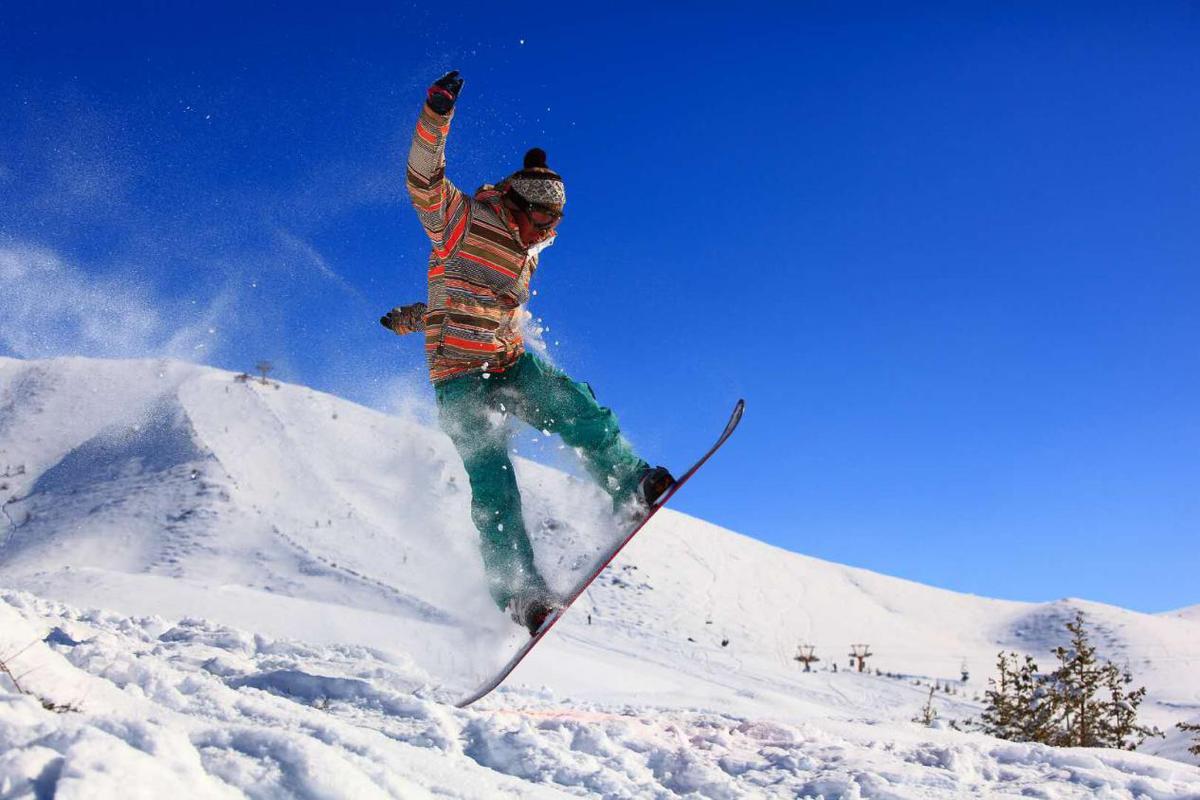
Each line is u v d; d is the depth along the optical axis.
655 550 70.12
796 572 80.44
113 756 1.89
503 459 4.51
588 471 4.68
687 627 53.66
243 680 4.54
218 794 2.04
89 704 2.56
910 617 79.19
